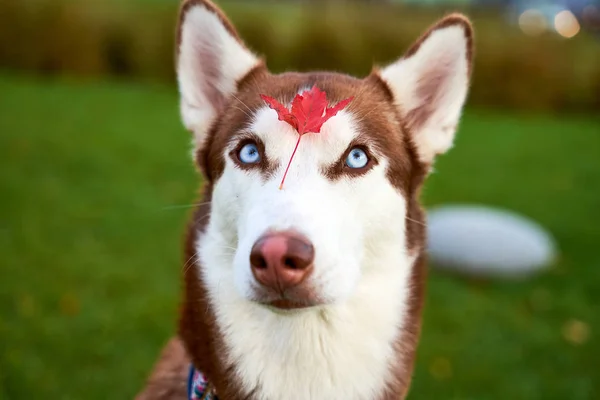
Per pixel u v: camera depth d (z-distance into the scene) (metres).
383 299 0.56
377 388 0.56
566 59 3.24
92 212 1.48
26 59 2.90
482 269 1.27
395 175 0.57
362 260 0.55
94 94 2.66
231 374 0.55
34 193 1.54
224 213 0.55
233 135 0.56
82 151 1.90
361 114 0.56
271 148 0.53
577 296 1.25
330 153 0.53
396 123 0.60
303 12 3.31
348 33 3.00
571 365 1.02
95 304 1.08
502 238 1.29
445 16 0.61
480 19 3.75
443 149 0.62
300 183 0.51
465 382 0.96
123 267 1.22
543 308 1.19
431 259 1.32
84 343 0.98
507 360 1.02
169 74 3.06
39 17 2.86
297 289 0.47
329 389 0.55
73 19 2.90
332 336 0.54
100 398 0.88
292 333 0.54
